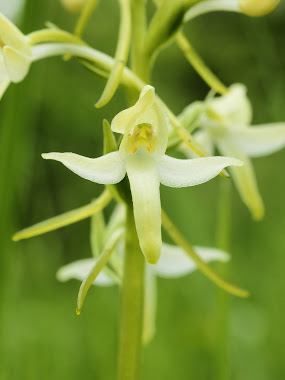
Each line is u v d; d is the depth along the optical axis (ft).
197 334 0.55
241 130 0.46
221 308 0.43
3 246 0.42
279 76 0.55
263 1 0.39
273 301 0.54
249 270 0.61
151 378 0.54
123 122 0.35
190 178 0.34
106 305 0.56
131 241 0.38
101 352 0.53
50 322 0.56
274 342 0.51
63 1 0.43
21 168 0.44
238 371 0.50
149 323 0.44
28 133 0.45
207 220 0.60
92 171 0.34
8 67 0.36
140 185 0.34
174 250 0.43
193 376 0.54
